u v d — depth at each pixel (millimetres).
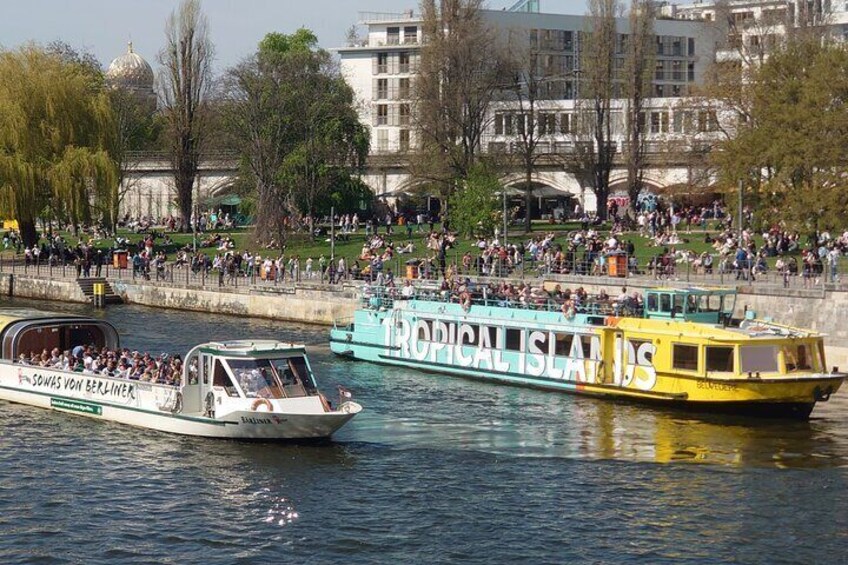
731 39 164375
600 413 79500
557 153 171125
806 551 53969
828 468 65938
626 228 149750
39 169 154500
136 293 145375
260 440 70562
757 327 81250
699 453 69188
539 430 74688
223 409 70625
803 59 131750
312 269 143875
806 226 117250
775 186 123062
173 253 164125
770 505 59688
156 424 73438
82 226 184500
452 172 160375
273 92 170250
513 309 90625
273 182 164750
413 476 64562
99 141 161250
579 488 62531
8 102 154875
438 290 101812
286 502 60438
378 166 189250
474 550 54250
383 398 84062
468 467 66250
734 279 107000
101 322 85000
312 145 167125
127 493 62094
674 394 80312
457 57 161000
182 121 187250
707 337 78812
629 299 90000
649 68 170625
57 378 79188
